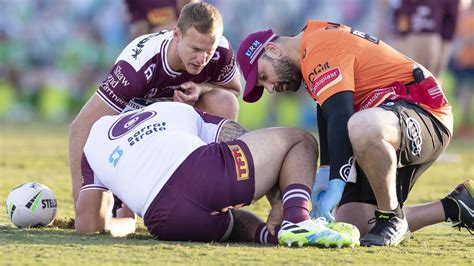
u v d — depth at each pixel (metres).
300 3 61.44
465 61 55.69
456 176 31.17
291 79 17.48
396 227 16.03
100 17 65.69
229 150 15.63
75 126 18.88
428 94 16.78
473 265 14.01
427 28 33.94
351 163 15.89
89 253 14.33
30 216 17.89
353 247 15.27
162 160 15.68
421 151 16.64
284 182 15.72
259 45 17.55
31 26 65.88
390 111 16.00
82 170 17.16
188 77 19.41
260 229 16.19
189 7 18.17
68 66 65.94
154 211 15.59
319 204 15.78
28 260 13.66
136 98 19.19
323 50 16.55
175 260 13.75
